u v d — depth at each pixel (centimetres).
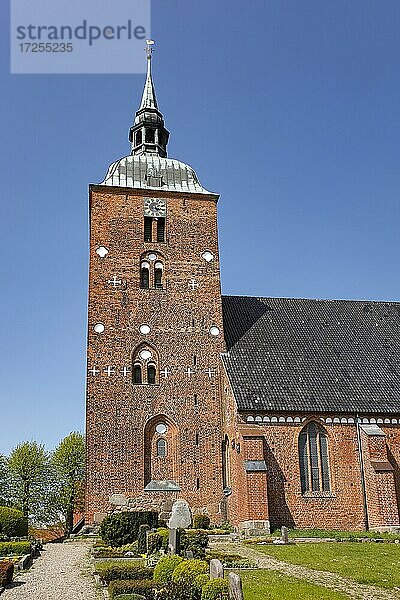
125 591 2023
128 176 4975
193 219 4922
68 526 7544
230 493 4225
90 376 4397
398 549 3253
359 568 2698
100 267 4647
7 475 7456
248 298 5247
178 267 4781
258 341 4816
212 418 4491
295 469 4181
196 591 1811
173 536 2788
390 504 4081
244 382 4400
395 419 4416
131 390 4419
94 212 4762
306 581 2411
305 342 4891
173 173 5066
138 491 4222
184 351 4594
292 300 5334
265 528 3841
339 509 4172
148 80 5612
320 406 4341
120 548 3198
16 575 2569
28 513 7406
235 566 2703
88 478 4191
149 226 4856
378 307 5425
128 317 4581
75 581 2423
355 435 4334
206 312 4719
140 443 4316
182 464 4344
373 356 4859
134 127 5466
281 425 4247
